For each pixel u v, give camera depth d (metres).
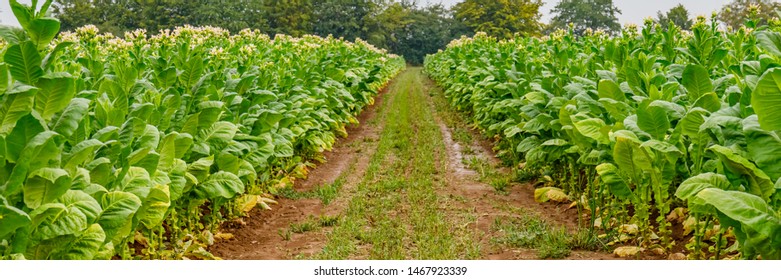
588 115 5.30
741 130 3.46
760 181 3.26
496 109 8.08
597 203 5.56
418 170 8.20
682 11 25.44
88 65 5.48
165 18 44.03
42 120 2.84
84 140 3.20
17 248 2.74
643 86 5.48
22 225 2.59
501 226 5.48
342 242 5.00
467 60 14.55
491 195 6.81
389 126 12.85
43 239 2.84
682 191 3.37
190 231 4.85
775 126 2.94
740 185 3.38
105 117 3.61
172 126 4.59
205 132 4.83
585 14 56.81
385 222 5.58
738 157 3.19
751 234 3.22
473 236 5.27
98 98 3.65
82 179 3.10
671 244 4.54
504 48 14.20
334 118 11.01
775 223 2.95
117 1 45.38
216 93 5.30
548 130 6.55
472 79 12.27
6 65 2.65
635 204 4.70
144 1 44.31
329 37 18.91
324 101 9.80
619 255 4.52
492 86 9.42
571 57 9.41
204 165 4.50
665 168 4.31
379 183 7.33
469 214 5.90
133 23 44.47
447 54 23.80
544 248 4.77
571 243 4.89
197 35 10.84
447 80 17.73
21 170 2.71
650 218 5.29
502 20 48.66
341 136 11.66
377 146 10.53
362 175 8.08
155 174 3.83
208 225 5.14
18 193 2.89
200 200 4.72
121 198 3.27
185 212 4.93
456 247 4.88
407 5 77.19
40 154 2.80
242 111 5.92
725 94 4.53
